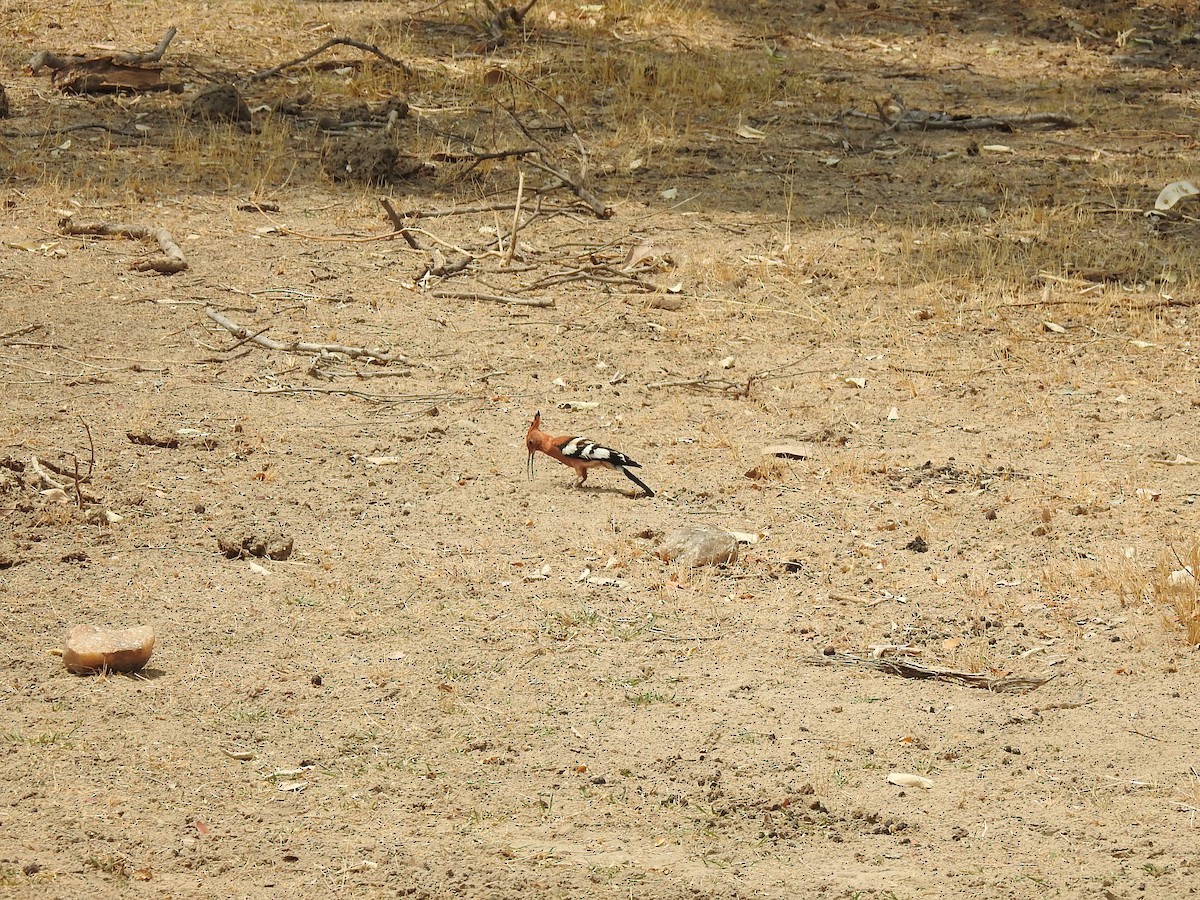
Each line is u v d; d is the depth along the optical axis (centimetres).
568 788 767
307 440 1253
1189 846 712
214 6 2917
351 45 2497
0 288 1568
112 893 654
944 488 1202
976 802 759
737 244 1848
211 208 1888
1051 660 920
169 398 1325
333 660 897
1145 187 2111
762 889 674
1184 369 1493
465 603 981
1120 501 1171
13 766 756
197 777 760
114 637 877
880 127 2431
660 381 1441
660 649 929
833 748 813
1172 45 3056
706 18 3069
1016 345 1557
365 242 1805
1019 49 2997
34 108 2248
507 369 1453
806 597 1011
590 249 1819
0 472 1118
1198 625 935
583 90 2503
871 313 1648
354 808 740
